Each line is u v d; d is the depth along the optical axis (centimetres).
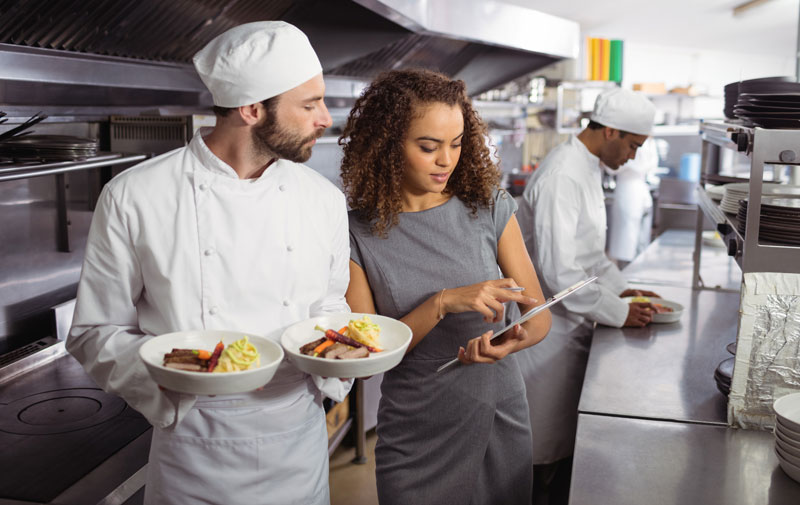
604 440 155
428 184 152
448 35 309
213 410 125
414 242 161
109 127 257
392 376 169
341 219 142
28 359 206
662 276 344
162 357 112
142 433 166
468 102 158
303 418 135
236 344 109
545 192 232
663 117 934
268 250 127
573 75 737
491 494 170
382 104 151
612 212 598
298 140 122
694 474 139
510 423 167
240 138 123
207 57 120
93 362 123
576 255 247
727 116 235
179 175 124
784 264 160
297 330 127
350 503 278
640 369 200
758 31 816
